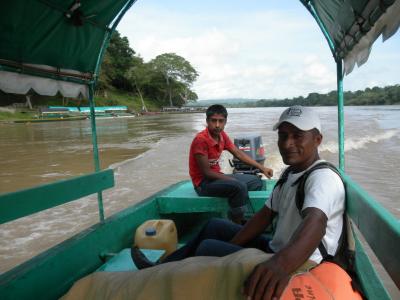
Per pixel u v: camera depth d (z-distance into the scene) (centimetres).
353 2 211
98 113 5019
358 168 923
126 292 156
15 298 204
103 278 175
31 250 505
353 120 2858
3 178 977
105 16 329
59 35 295
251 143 580
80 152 1457
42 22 269
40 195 231
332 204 170
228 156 1209
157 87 8438
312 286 137
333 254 173
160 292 148
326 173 177
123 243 320
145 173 993
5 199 204
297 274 143
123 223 322
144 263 229
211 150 379
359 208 179
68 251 248
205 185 374
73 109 4750
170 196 387
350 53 278
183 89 9025
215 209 373
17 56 266
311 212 164
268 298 133
